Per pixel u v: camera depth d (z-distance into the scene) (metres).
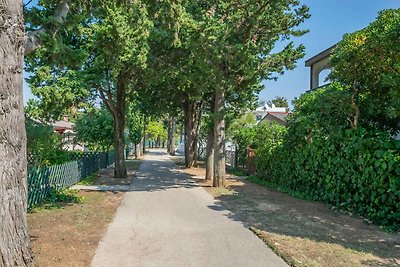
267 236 6.17
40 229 6.41
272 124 17.86
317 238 6.14
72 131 29.97
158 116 26.73
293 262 4.88
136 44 11.94
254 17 11.38
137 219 7.53
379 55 7.99
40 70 10.84
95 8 8.95
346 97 9.05
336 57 9.21
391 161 7.12
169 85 17.66
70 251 5.23
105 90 14.89
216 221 7.43
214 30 10.84
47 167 10.05
